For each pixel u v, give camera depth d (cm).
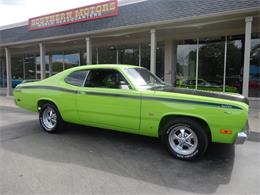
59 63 1656
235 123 363
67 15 1146
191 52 1127
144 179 334
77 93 503
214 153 436
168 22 816
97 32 999
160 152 440
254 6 661
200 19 771
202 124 395
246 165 384
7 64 1455
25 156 419
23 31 1385
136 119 434
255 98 919
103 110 469
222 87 1055
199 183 324
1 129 610
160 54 1213
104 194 294
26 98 596
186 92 423
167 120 420
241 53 1000
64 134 560
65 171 358
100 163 389
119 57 1357
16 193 294
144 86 454
